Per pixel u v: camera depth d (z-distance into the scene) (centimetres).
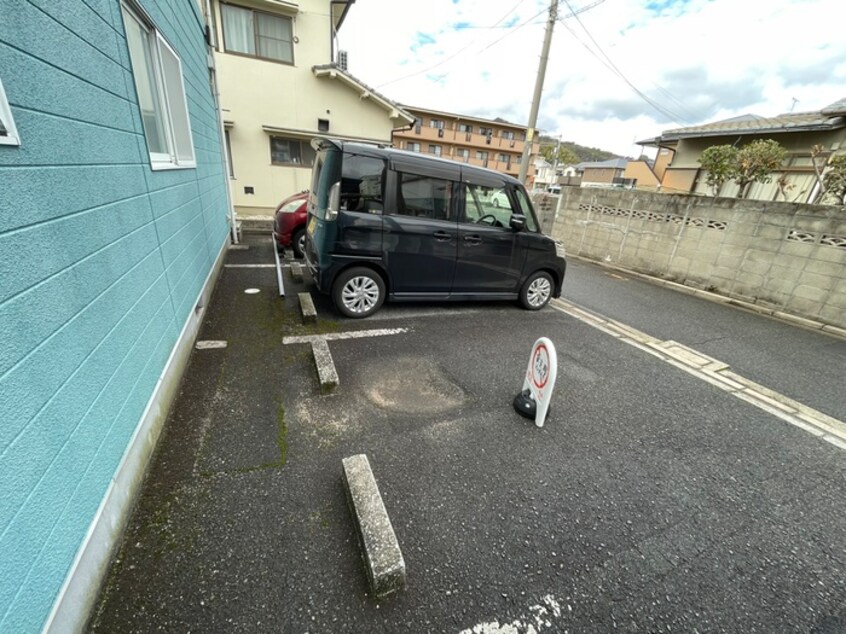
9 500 90
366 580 139
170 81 296
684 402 284
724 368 347
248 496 169
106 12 168
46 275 110
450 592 139
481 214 388
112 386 150
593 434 237
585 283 623
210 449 194
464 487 187
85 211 138
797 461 230
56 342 113
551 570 150
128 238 178
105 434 142
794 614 142
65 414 116
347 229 332
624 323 445
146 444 180
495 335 371
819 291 477
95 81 153
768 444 243
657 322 458
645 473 208
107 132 163
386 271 360
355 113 950
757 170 709
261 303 394
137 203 194
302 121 906
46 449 105
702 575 154
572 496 188
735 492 201
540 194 979
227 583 133
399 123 1022
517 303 471
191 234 326
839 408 294
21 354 97
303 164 941
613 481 200
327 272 342
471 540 159
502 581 144
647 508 185
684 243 631
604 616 136
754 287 543
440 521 167
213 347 298
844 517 191
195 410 223
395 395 258
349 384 265
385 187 338
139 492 165
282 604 129
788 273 505
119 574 132
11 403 92
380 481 186
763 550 168
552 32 850
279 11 803
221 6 771
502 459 208
